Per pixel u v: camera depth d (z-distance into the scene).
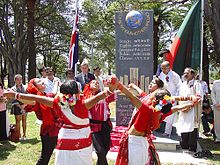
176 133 8.59
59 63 42.81
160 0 18.14
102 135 5.45
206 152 7.09
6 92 3.83
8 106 13.38
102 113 5.42
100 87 5.51
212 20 12.95
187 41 8.96
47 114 5.04
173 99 3.96
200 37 8.74
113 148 7.30
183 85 7.70
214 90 8.58
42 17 28.88
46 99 3.85
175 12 26.58
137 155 3.84
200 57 8.57
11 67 29.33
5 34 28.88
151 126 3.89
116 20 8.80
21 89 7.98
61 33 30.23
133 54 8.74
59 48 33.03
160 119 3.91
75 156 3.80
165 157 6.97
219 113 8.55
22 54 29.30
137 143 3.87
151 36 8.64
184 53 8.99
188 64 9.01
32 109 5.03
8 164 6.57
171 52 9.00
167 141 7.61
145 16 8.66
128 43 8.77
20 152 7.45
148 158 3.89
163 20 28.81
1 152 7.40
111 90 3.69
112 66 38.38
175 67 9.02
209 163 6.58
